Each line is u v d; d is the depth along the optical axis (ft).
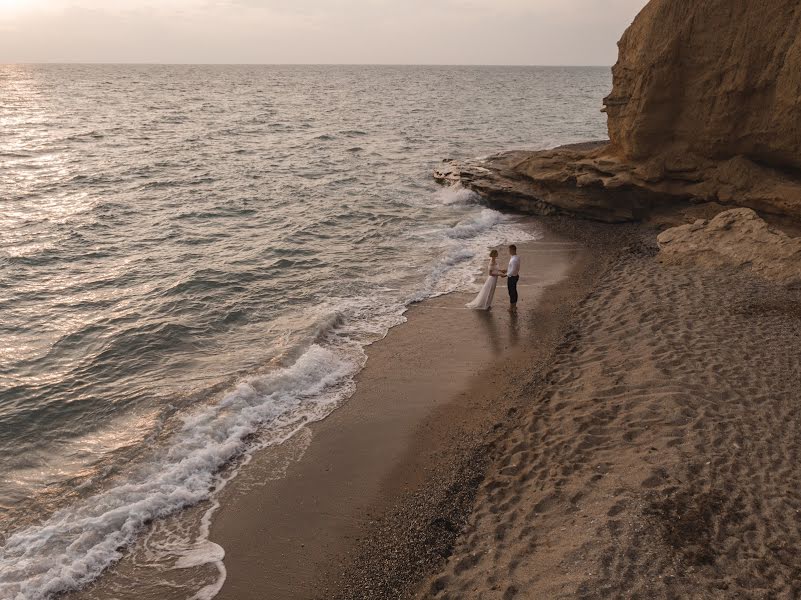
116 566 25.20
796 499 23.88
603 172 70.49
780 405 30.04
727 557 21.45
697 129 62.18
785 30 54.44
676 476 25.81
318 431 34.76
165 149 134.10
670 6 60.75
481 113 239.30
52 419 35.45
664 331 39.96
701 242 53.52
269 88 428.97
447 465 31.14
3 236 68.03
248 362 42.04
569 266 61.41
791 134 55.93
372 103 293.84
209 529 27.32
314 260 63.00
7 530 26.76
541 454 29.78
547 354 41.81
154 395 37.83
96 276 57.77
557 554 22.74
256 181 101.40
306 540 26.66
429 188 98.32
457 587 22.49
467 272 60.75
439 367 41.91
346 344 45.32
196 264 61.11
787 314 40.22
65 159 118.62
